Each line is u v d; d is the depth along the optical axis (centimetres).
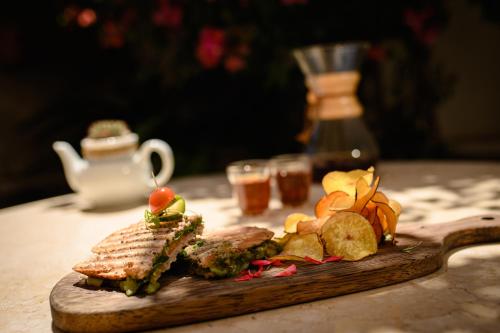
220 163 210
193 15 178
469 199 95
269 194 97
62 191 240
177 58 196
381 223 71
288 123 219
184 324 59
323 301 62
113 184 108
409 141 209
